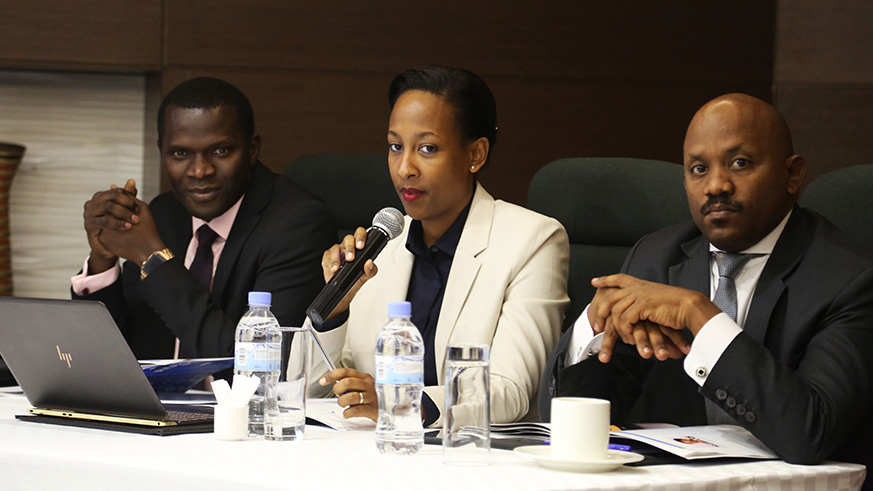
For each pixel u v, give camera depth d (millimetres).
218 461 2387
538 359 3871
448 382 2514
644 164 4809
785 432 2705
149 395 2861
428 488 2145
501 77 7840
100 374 2912
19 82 7766
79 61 7418
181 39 7508
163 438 2750
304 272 5023
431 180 3980
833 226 3283
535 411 3928
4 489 2516
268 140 7598
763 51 8164
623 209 4801
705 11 8062
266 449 2602
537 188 5137
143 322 5180
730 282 3320
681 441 2791
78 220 7887
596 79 7945
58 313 2869
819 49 8156
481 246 4070
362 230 3621
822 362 2916
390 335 2707
